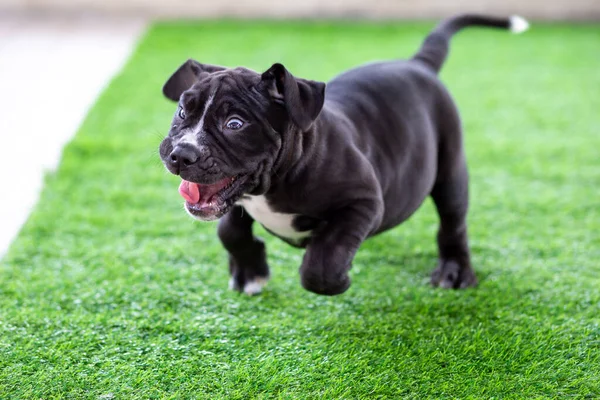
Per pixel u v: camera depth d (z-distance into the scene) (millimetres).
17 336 4121
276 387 3723
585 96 8820
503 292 4707
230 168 3518
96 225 5617
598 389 3734
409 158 4238
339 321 4355
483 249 5336
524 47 10914
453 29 5141
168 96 4008
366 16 12469
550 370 3859
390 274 4973
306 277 3820
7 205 5965
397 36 11312
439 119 4484
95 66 9664
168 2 12383
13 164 6766
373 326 4297
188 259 5113
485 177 6598
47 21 11812
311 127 3727
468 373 3842
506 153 7125
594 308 4484
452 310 4492
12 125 7691
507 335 4188
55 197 6043
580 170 6738
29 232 5434
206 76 3727
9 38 10883
